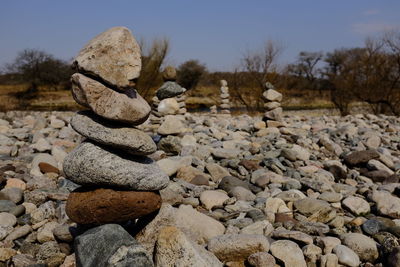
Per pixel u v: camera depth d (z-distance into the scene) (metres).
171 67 10.46
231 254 3.53
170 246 2.95
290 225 4.28
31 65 40.53
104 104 3.09
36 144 7.36
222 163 6.82
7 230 4.05
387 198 5.04
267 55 21.80
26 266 3.44
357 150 8.25
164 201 4.60
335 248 3.67
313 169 6.72
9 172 5.77
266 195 5.40
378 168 6.98
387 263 3.54
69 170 3.19
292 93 32.50
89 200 3.12
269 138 8.82
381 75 20.66
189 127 10.31
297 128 10.57
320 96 35.03
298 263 3.45
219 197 4.98
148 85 19.44
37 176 5.61
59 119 10.63
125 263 2.77
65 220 4.18
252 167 6.54
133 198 3.18
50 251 3.67
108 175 3.10
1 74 41.47
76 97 3.16
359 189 5.95
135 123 3.23
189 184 5.54
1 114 16.03
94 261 2.87
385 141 9.52
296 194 5.18
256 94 21.77
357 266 3.57
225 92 17.44
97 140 3.14
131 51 3.14
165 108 10.25
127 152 3.29
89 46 3.12
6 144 8.16
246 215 4.56
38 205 4.74
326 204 4.75
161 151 7.14
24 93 37.06
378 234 4.17
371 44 20.98
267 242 3.60
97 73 3.06
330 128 10.84
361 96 21.00
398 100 20.47
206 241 3.85
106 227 3.02
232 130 10.14
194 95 34.25
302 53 43.28
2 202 4.53
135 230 3.49
